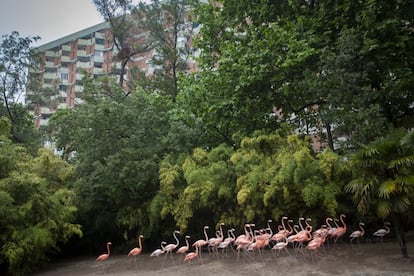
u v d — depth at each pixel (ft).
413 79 44.01
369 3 44.80
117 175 46.47
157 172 48.91
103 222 52.39
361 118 40.93
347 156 43.27
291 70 51.52
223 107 53.11
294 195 42.60
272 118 59.00
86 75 69.31
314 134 68.23
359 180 33.65
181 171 47.65
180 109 55.26
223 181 45.62
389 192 30.55
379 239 48.62
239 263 38.81
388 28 44.75
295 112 58.95
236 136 53.06
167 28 87.20
